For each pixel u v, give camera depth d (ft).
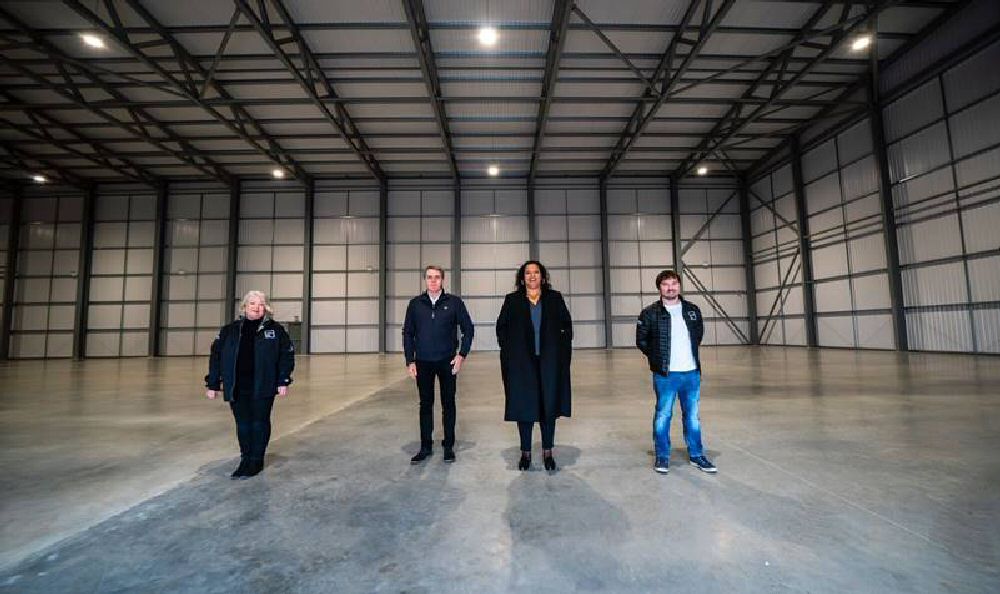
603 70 40.29
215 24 33.71
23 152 52.70
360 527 6.67
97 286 60.18
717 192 63.41
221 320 60.18
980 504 7.15
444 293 11.11
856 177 45.11
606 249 61.16
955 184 35.70
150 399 20.59
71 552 6.01
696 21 34.47
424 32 34.94
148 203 61.46
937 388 19.13
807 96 45.62
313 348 60.03
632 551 5.81
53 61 36.96
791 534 6.23
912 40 37.68
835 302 48.37
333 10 32.76
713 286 61.98
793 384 21.50
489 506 7.41
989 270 33.68
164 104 42.37
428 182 62.28
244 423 9.43
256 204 61.52
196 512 7.34
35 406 18.70
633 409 16.31
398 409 17.13
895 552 5.66
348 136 46.34
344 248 61.21
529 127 50.42
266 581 5.23
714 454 10.28
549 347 9.68
